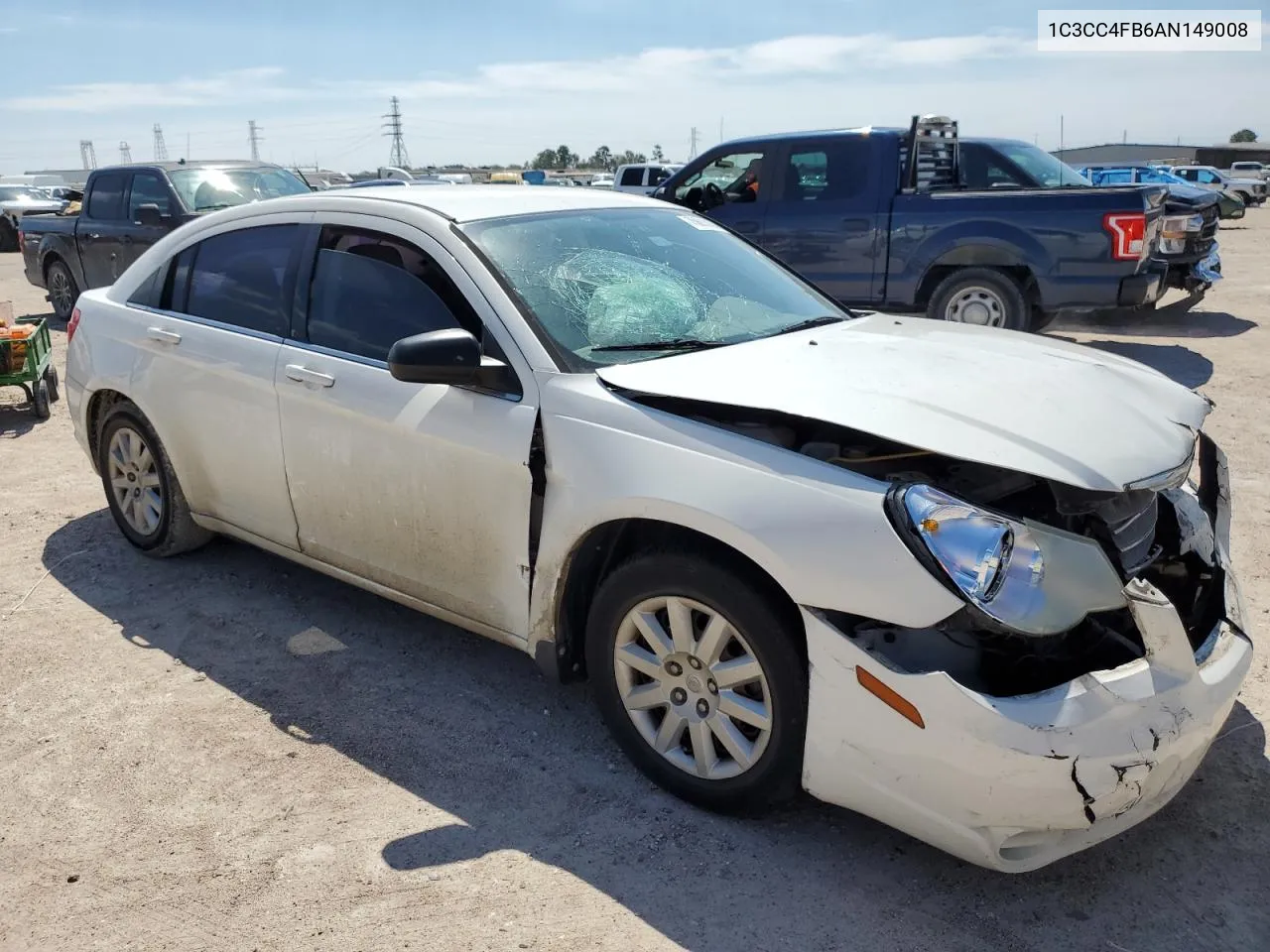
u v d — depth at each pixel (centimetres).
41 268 1228
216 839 285
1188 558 299
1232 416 709
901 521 243
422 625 415
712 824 288
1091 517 266
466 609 338
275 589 446
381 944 246
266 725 343
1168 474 264
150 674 376
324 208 383
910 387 284
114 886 268
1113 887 264
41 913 258
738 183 978
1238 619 282
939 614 236
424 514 336
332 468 362
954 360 312
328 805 299
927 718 238
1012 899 260
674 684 290
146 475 464
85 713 350
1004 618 235
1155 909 256
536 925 252
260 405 385
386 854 278
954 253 876
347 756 325
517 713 349
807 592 251
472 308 328
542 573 307
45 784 310
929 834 249
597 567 311
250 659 387
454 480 323
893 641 249
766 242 955
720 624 273
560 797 302
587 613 321
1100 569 248
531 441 303
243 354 391
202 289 424
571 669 321
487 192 392
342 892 264
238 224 416
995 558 237
